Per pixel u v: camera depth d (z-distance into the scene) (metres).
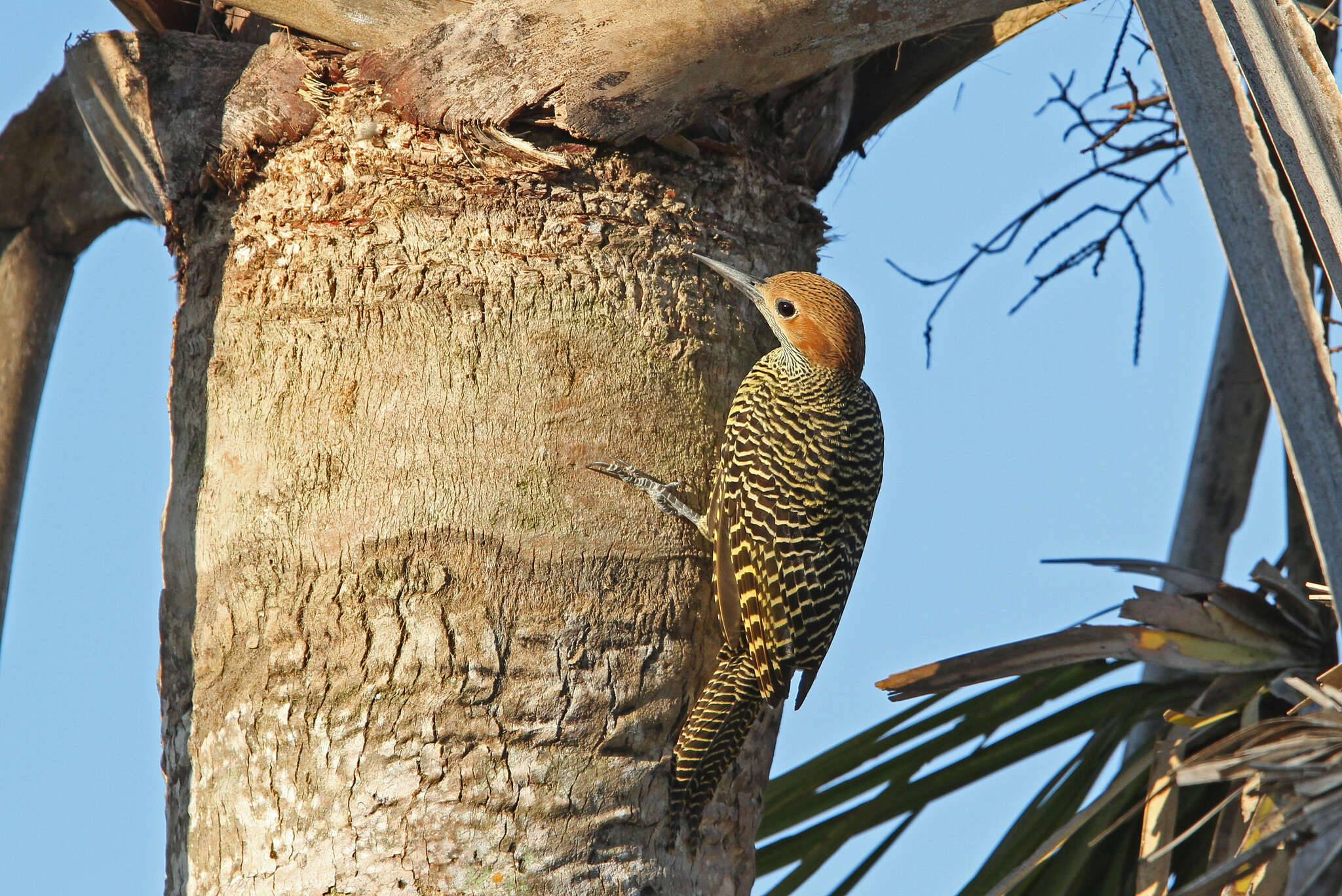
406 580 7.00
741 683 7.73
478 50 7.36
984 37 9.23
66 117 10.07
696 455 7.65
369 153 7.51
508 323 7.30
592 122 7.45
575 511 7.18
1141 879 7.38
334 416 7.25
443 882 6.65
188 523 7.64
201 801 7.21
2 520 10.27
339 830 6.76
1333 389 4.53
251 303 7.60
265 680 7.09
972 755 9.12
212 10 8.18
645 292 7.60
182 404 7.94
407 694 6.86
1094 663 9.24
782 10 7.20
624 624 7.20
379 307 7.32
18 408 10.49
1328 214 4.92
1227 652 8.20
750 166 8.27
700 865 7.29
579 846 6.84
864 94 9.50
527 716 6.91
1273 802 6.12
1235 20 5.30
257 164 7.77
